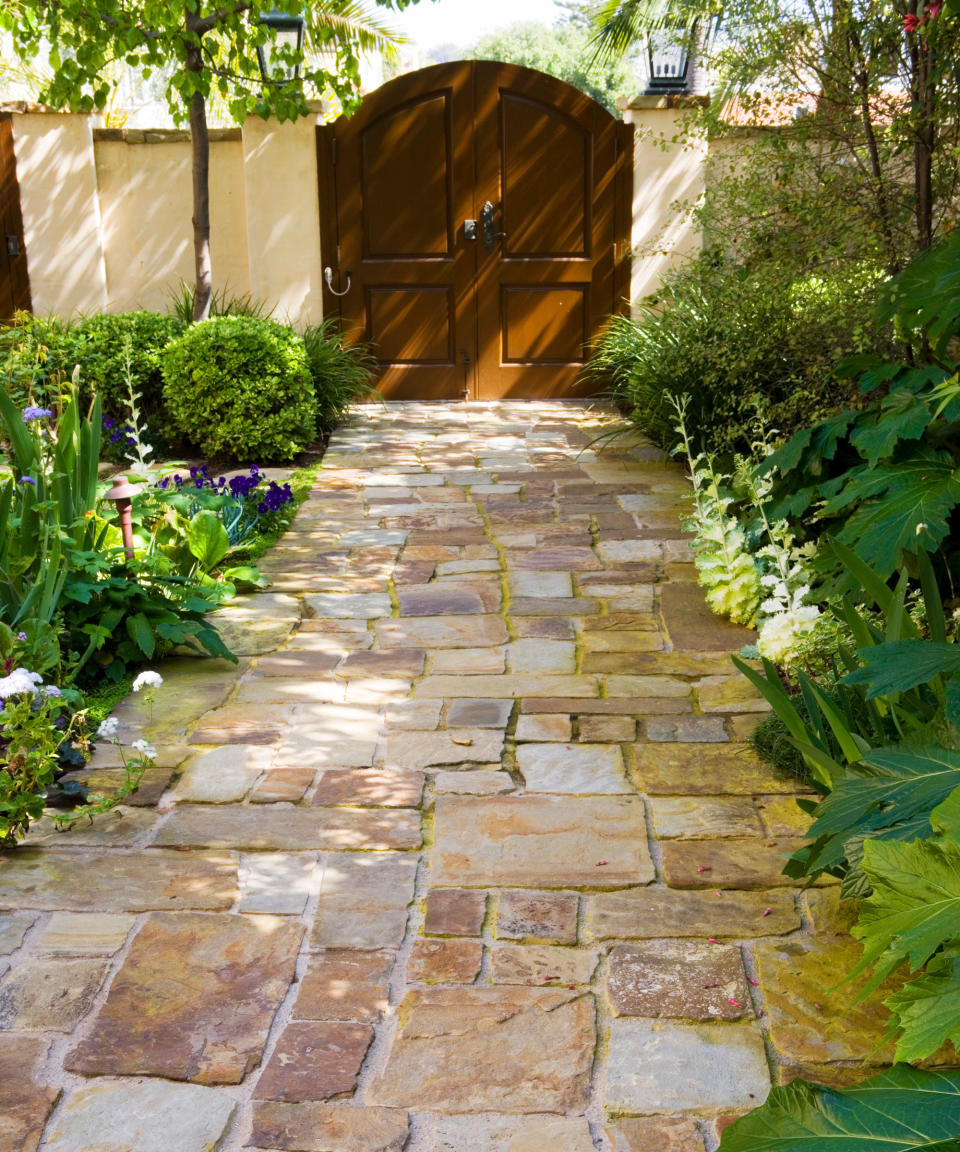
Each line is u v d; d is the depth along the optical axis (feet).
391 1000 7.68
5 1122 6.61
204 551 15.35
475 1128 6.59
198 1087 6.89
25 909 8.67
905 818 6.89
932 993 5.53
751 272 18.88
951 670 7.06
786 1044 7.23
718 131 18.99
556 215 27.50
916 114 15.40
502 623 14.66
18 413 14.17
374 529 18.61
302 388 23.21
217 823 9.94
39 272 27.61
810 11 16.67
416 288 27.86
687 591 15.61
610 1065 7.08
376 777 10.75
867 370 13.51
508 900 8.80
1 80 35.55
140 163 27.40
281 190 27.12
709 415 21.17
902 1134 5.12
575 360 28.40
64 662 12.40
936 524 10.57
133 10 22.57
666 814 10.05
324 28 25.86
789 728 8.80
